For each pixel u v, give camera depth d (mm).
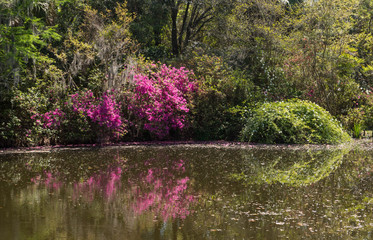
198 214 4141
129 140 11312
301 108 11359
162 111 11180
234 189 5340
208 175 6328
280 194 5066
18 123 9438
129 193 5059
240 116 12000
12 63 9500
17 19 9984
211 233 3533
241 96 12320
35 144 9867
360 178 6180
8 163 7348
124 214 4125
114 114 10344
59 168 6867
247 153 9016
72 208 4328
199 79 12414
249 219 3965
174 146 10336
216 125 11914
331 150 9648
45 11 11164
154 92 11086
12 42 9367
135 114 11078
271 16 15969
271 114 11000
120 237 3402
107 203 4555
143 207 4410
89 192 5082
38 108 9938
